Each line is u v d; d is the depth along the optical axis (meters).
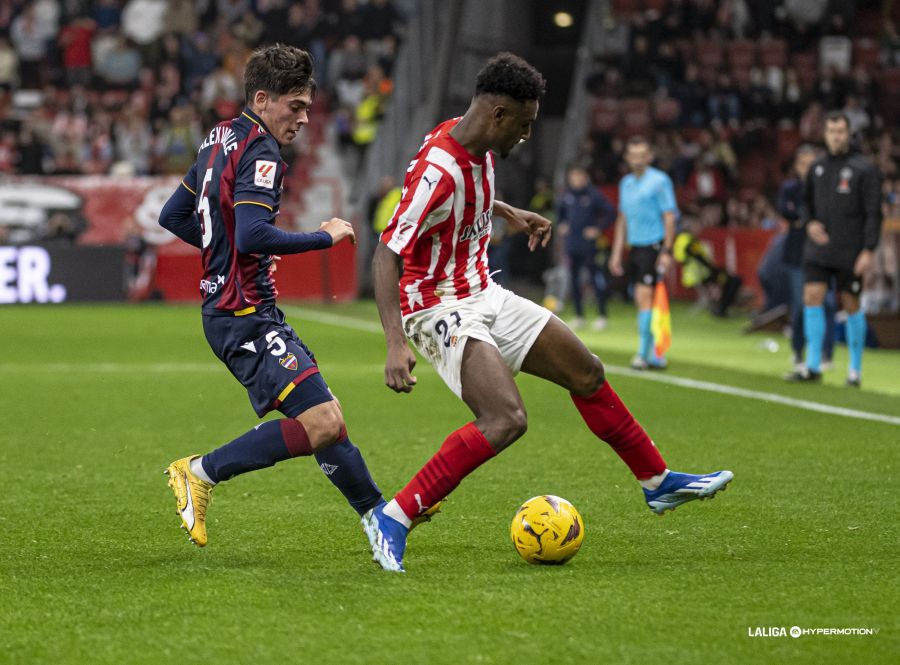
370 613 14.40
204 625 13.95
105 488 22.62
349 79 93.56
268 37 94.62
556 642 13.30
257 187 16.42
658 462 18.28
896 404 34.28
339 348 51.22
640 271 43.06
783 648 13.09
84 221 81.56
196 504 17.11
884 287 57.66
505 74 16.20
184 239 17.91
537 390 37.38
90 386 38.41
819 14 93.94
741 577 16.08
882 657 12.84
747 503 21.06
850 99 87.75
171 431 29.59
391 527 16.52
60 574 16.34
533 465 24.80
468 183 16.56
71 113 92.00
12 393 36.59
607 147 86.50
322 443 17.02
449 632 13.65
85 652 13.04
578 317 61.75
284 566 16.83
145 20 96.69
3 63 97.00
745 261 74.38
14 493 22.12
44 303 80.06
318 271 82.75
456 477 16.44
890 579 15.94
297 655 12.91
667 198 42.47
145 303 80.94
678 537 18.59
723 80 89.12
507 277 75.88
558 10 101.56
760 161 88.31
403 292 17.33
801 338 42.16
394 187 81.19
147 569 16.64
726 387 38.06
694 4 94.69
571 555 16.86
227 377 40.97
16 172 86.81
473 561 17.11
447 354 16.94
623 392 36.69
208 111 90.31
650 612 14.41
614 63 92.62
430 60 86.12
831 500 21.30
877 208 37.66
